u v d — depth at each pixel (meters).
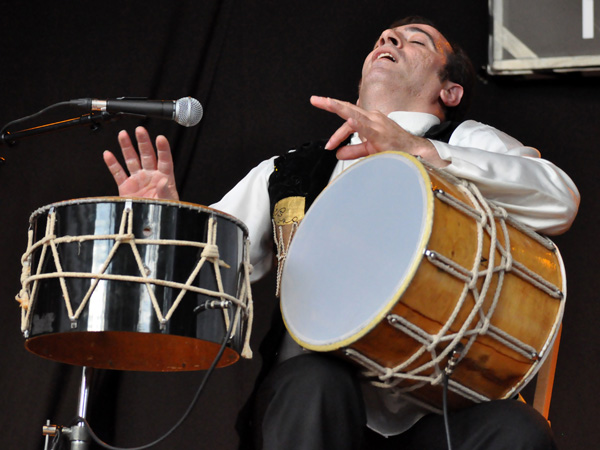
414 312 4.10
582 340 7.04
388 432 4.89
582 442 6.81
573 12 7.54
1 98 7.82
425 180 4.27
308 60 7.91
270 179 5.91
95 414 6.91
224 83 7.87
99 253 4.06
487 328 4.25
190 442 6.99
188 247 4.14
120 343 4.73
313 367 4.32
